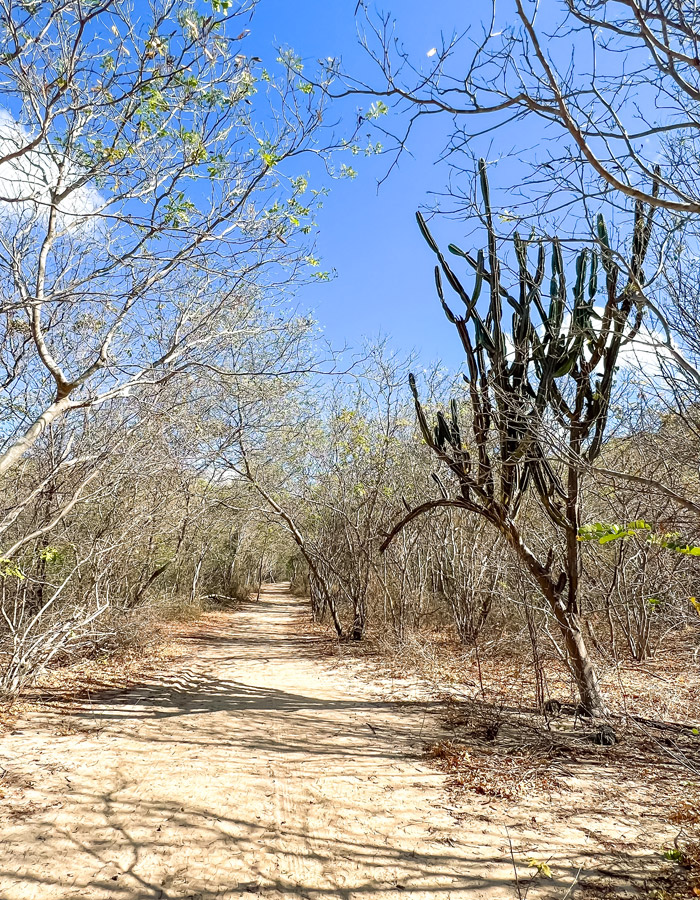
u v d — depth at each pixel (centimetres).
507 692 720
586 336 509
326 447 1420
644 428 437
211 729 583
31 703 636
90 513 980
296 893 296
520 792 424
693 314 321
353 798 414
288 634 1558
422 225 593
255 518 1811
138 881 303
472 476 651
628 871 313
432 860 329
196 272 633
